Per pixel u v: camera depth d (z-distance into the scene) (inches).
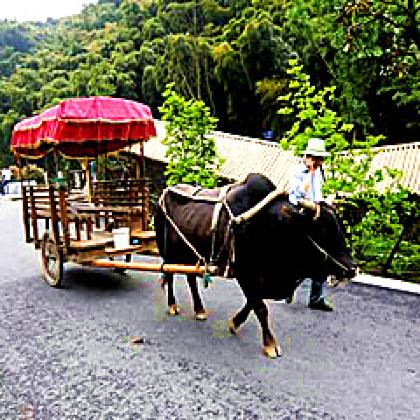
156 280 287.9
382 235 327.6
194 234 197.5
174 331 206.7
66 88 1352.1
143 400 152.5
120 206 296.7
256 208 169.9
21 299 261.7
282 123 784.9
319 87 770.2
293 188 208.2
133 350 189.2
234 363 174.1
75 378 169.5
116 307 241.3
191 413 143.6
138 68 1192.8
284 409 143.3
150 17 1547.7
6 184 1072.2
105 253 257.8
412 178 405.7
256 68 836.6
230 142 590.9
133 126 281.7
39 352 192.1
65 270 319.0
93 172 581.0
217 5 1207.6
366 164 309.3
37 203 295.0
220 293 256.4
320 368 167.8
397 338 191.6
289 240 167.0
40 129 267.1
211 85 960.3
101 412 147.0
